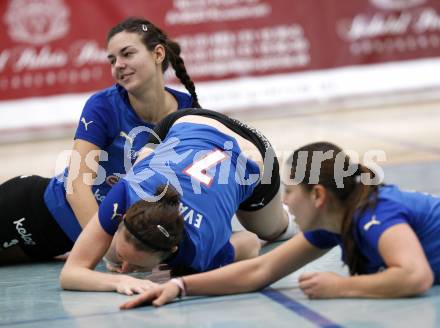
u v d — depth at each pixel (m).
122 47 8.76
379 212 6.14
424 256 6.14
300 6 23.69
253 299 6.65
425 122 20.42
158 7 22.81
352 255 6.33
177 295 6.71
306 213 6.35
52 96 22.41
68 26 22.33
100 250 7.48
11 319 6.53
